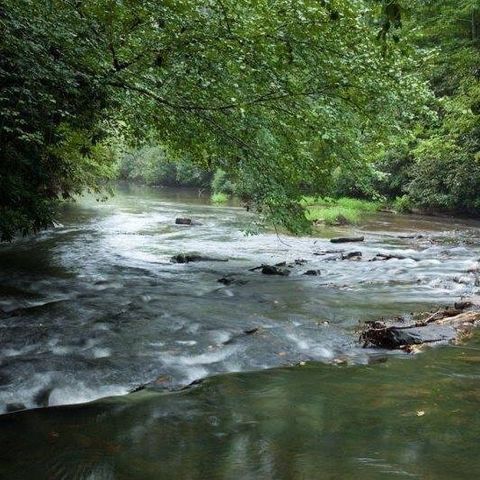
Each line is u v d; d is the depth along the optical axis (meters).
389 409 4.55
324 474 3.46
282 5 7.09
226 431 4.16
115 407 4.64
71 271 11.16
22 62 6.22
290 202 9.70
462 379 5.28
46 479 3.42
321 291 9.65
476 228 21.70
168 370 5.52
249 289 9.75
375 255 14.05
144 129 9.23
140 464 3.63
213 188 44.84
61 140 10.62
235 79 8.02
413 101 8.67
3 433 4.11
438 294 9.40
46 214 10.66
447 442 3.92
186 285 10.08
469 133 21.67
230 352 6.12
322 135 8.41
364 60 7.62
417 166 27.28
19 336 6.46
